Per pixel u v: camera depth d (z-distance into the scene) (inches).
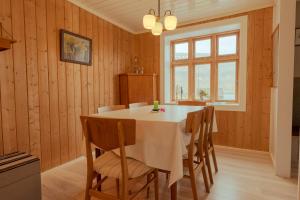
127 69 159.6
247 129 127.6
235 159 113.3
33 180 70.8
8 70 82.4
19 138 87.0
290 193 76.7
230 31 138.5
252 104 124.8
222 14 130.3
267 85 119.6
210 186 82.8
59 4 103.3
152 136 60.6
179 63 159.8
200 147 76.2
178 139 57.9
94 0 112.0
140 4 117.2
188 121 63.3
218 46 144.9
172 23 78.1
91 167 58.2
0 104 79.9
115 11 127.3
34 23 91.7
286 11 85.6
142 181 86.1
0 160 69.6
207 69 149.6
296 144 101.0
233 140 132.5
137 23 150.0
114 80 145.8
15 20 84.2
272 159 110.3
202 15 133.0
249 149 127.7
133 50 166.4
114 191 80.4
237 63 137.7
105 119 50.8
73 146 113.1
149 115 75.4
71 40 109.3
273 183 84.7
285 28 86.3
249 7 121.0
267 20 117.3
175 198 64.2
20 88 86.9
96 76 129.1
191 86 155.6
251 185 83.3
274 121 105.7
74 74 113.3
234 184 84.4
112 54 143.2
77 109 115.6
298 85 105.5
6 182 62.9
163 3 115.9
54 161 102.9
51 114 100.8
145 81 150.9
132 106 111.4
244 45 124.0
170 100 163.3
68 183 87.1
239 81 128.3
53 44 100.7
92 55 125.3
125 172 51.6
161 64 157.5
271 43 114.5
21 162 68.4
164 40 154.9
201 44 151.2
